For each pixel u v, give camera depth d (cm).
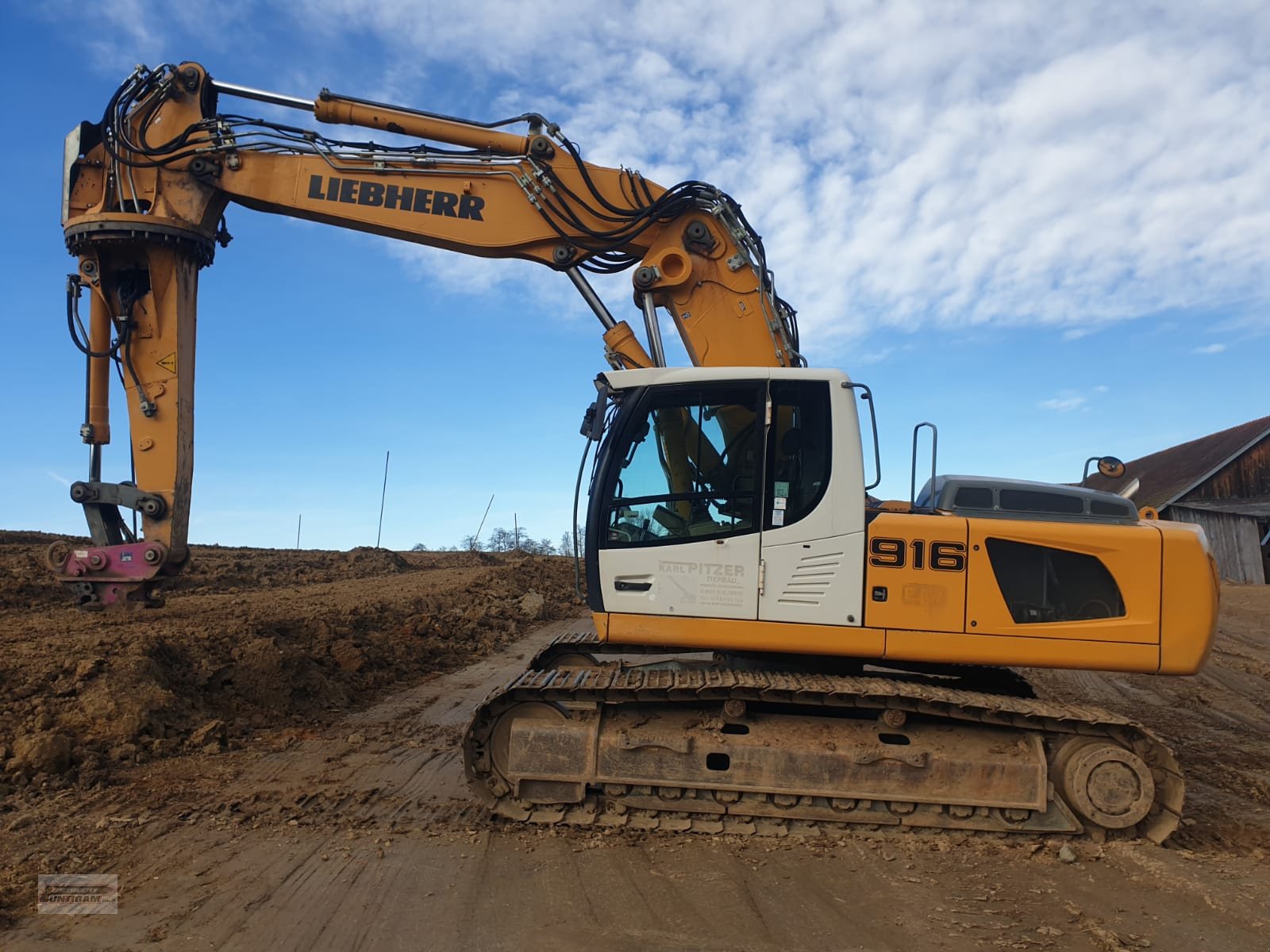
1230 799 675
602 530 598
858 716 588
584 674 610
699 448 598
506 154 786
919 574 576
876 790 561
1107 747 557
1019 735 575
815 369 597
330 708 920
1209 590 575
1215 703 1088
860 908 453
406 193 791
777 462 589
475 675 1166
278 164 815
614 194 769
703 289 734
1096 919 443
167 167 841
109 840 525
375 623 1326
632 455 604
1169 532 584
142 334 882
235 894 454
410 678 1127
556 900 454
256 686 863
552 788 573
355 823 563
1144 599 574
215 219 877
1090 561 579
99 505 933
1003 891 477
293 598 1538
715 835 556
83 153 880
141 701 730
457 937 411
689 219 739
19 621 1010
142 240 841
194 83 840
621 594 590
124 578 912
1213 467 3416
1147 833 556
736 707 574
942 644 571
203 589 1720
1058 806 557
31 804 579
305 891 459
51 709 688
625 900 457
